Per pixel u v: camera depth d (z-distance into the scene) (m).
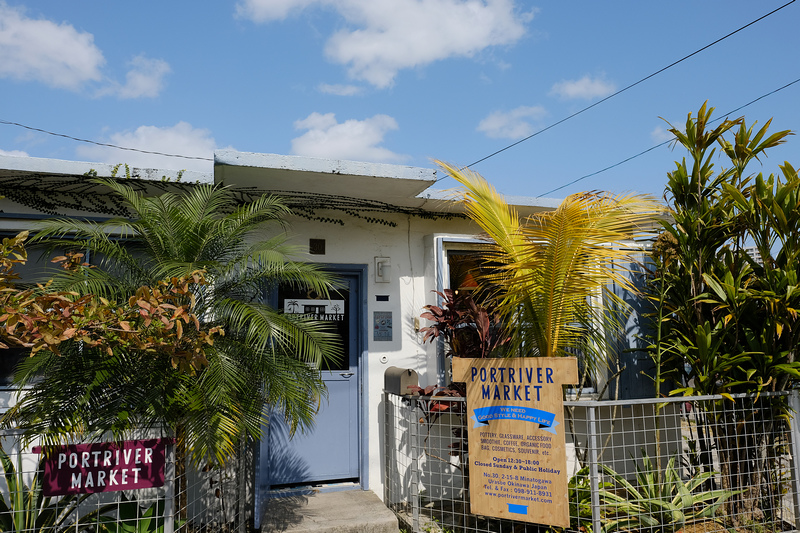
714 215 5.31
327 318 6.14
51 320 2.94
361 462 5.91
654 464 6.14
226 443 3.78
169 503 3.79
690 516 4.89
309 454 5.86
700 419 5.39
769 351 5.09
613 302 6.03
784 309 4.90
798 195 4.87
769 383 5.04
